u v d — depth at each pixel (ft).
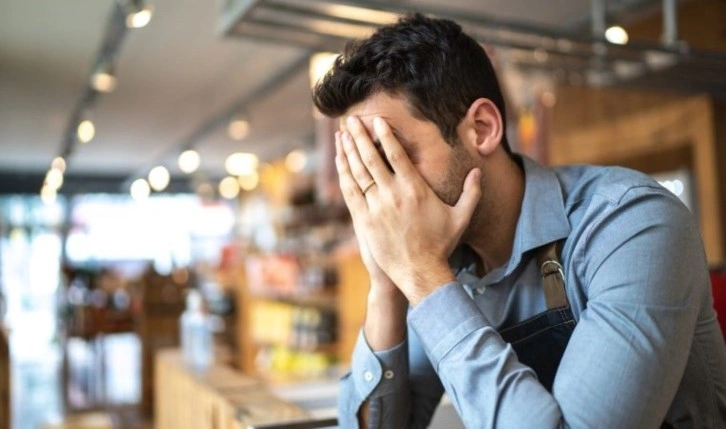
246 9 7.95
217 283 20.80
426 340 3.21
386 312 3.84
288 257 17.95
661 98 13.98
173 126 30.83
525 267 3.59
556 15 16.39
